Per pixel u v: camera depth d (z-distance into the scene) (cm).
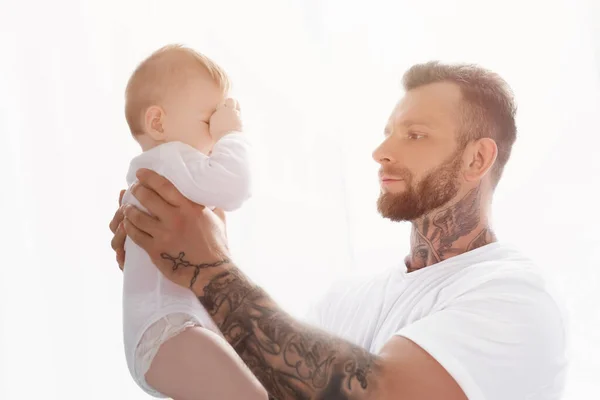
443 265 129
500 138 133
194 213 116
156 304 113
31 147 202
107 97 207
